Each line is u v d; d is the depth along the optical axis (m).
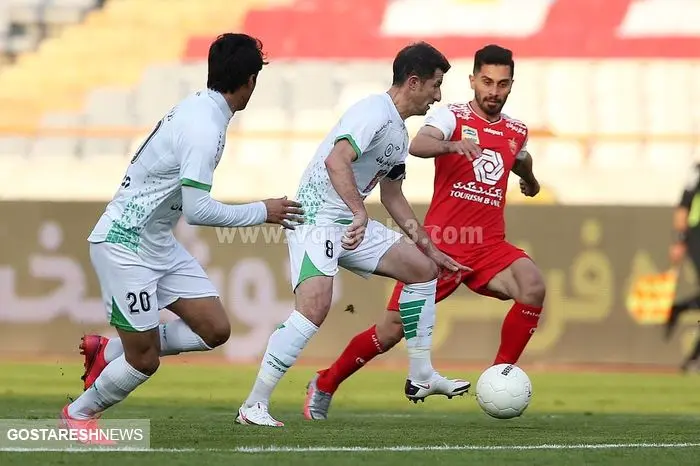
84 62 67.38
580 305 47.97
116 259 18.14
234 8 68.69
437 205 25.77
